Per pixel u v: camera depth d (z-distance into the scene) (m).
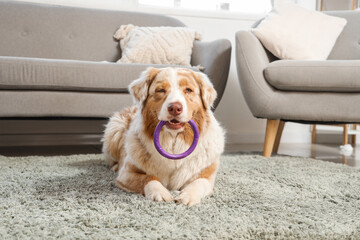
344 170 2.21
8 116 2.33
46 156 2.56
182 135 1.52
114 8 3.75
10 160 2.28
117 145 1.95
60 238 1.01
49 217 1.19
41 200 1.40
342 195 1.60
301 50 2.93
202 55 3.04
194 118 1.52
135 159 1.55
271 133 2.65
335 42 3.25
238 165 2.27
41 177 1.79
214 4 4.24
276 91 2.56
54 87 2.38
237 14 3.87
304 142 4.05
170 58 3.11
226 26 3.83
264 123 3.89
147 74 1.55
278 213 1.29
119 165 1.90
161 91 1.47
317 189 1.69
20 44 3.15
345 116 2.45
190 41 3.23
